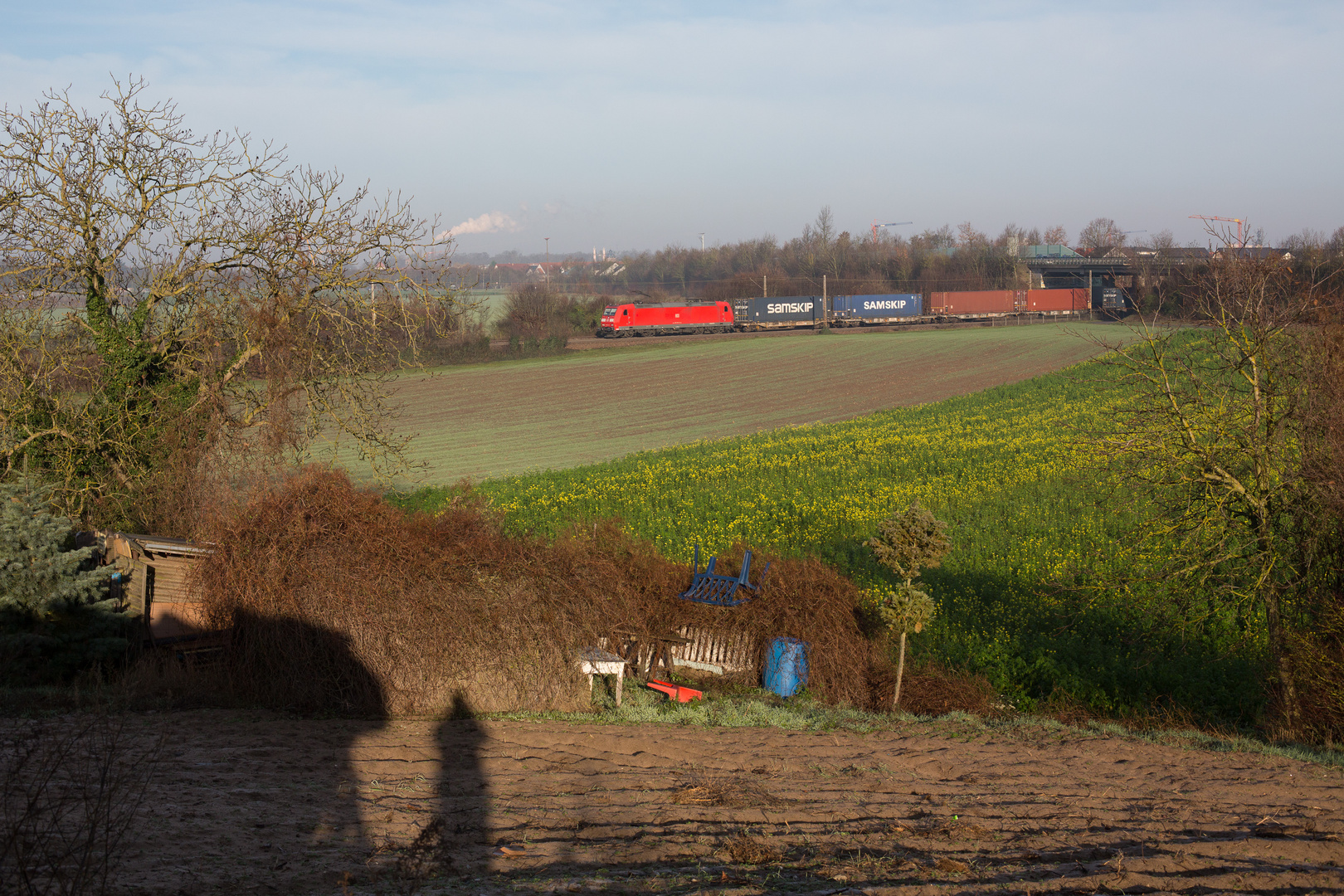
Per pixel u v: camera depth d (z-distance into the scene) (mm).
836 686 13117
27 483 11461
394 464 20812
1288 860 6453
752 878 5461
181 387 17625
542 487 31516
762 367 70875
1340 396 11797
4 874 4688
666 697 12312
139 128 16484
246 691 10570
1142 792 8539
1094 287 104438
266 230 17047
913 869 5742
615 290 174000
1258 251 13328
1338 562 11969
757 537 23875
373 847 5883
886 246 169500
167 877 4953
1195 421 13141
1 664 10344
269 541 10922
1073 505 25797
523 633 11016
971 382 63219
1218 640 15773
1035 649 15492
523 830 6438
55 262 16297
